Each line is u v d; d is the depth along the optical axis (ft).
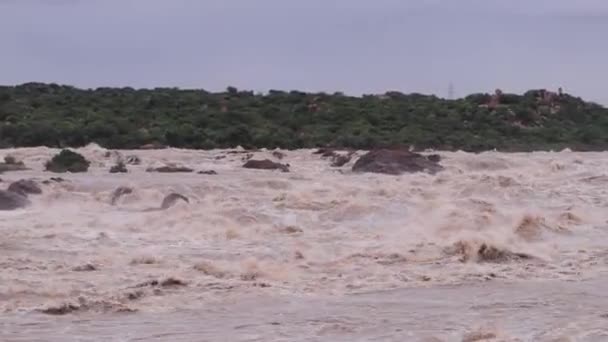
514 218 120.16
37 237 109.40
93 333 68.54
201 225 119.14
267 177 174.70
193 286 84.64
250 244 108.27
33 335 67.77
